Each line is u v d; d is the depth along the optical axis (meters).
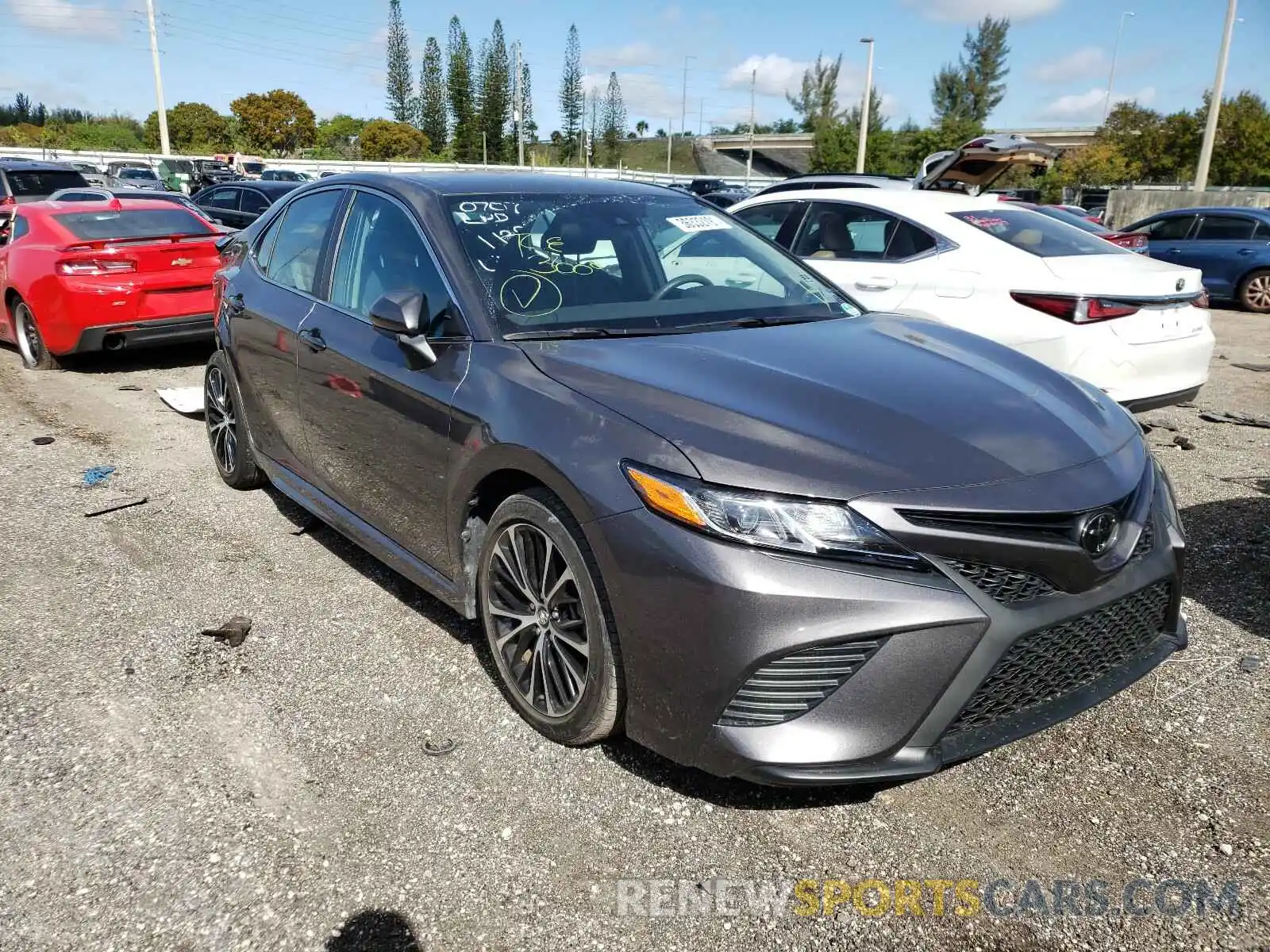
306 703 2.97
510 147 92.94
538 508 2.58
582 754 2.70
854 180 8.80
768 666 2.12
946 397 2.59
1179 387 5.36
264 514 4.61
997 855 2.30
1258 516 4.55
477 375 2.84
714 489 2.18
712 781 2.57
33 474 5.19
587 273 3.26
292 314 3.89
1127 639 2.50
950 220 5.72
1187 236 14.09
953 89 83.75
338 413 3.52
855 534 2.12
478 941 2.04
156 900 2.15
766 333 3.07
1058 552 2.22
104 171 36.25
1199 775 2.60
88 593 3.73
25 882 2.21
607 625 2.43
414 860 2.28
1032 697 2.31
